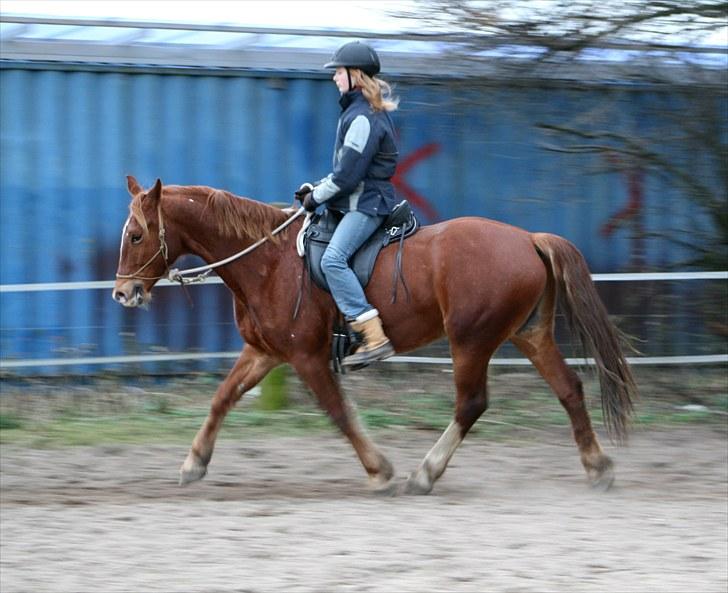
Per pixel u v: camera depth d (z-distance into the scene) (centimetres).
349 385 1303
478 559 689
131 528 766
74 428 1116
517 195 1387
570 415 896
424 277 853
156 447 1048
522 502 852
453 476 949
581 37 1217
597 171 1340
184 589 632
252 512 812
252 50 1328
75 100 1287
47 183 1287
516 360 1333
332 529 762
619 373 857
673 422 1169
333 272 836
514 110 1336
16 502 856
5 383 1278
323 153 1354
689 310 1387
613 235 1407
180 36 1336
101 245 1305
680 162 1357
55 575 661
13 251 1286
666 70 1308
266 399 1186
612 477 893
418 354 1355
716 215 1370
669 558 692
